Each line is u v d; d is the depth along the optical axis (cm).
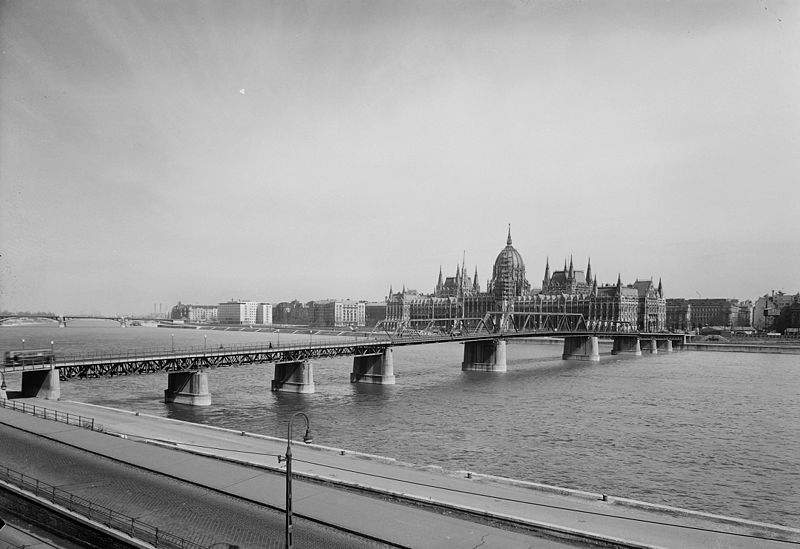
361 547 3164
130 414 7100
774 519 4881
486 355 17088
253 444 5547
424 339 14850
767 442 7594
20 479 4234
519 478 5847
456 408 9981
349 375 15338
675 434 8025
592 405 10450
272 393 11500
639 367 18462
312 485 4153
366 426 8288
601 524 3522
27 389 8338
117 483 4197
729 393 12112
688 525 3544
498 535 3331
